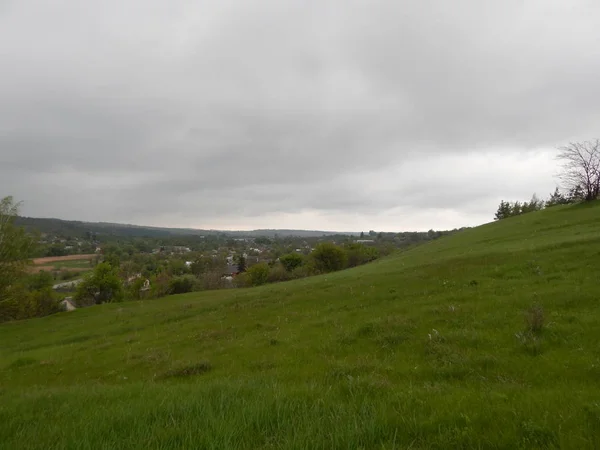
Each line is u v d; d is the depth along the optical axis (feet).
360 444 15.10
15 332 109.60
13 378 53.26
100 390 30.86
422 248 180.04
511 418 16.63
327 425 16.56
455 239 166.09
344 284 88.38
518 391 21.04
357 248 347.77
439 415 17.42
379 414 17.44
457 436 15.29
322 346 41.75
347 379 27.12
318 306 69.87
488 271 67.72
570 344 30.25
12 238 127.24
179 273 383.65
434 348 34.24
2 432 20.36
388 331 42.39
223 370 38.34
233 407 19.61
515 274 61.87
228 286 336.70
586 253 65.36
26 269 134.10
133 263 392.06
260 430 16.98
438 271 78.23
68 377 49.65
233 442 15.76
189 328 71.51
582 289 45.37
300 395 21.81
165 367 44.37
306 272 312.29
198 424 17.76
